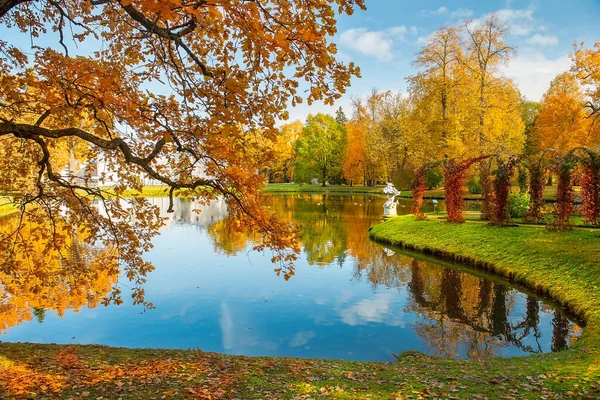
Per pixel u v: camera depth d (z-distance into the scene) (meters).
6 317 9.56
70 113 5.66
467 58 29.39
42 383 4.80
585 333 7.82
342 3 3.42
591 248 11.95
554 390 4.71
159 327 8.98
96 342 8.18
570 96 30.55
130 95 5.13
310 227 24.31
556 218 14.74
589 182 14.58
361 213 31.52
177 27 4.13
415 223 20.53
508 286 12.00
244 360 6.34
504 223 16.77
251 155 5.07
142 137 5.98
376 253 17.12
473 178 35.41
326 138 61.88
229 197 5.50
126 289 11.88
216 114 3.70
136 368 5.59
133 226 6.75
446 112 30.02
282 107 4.02
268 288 11.98
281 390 4.89
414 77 30.38
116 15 5.23
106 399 4.44
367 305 10.45
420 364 6.36
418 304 10.52
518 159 16.84
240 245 18.98
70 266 6.84
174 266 14.79
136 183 6.81
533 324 9.01
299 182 66.62
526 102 55.66
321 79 3.86
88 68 4.78
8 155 6.71
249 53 3.64
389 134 46.78
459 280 12.77
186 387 4.88
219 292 11.57
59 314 9.81
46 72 4.75
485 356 7.46
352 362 6.49
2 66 5.43
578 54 24.42
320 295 11.31
